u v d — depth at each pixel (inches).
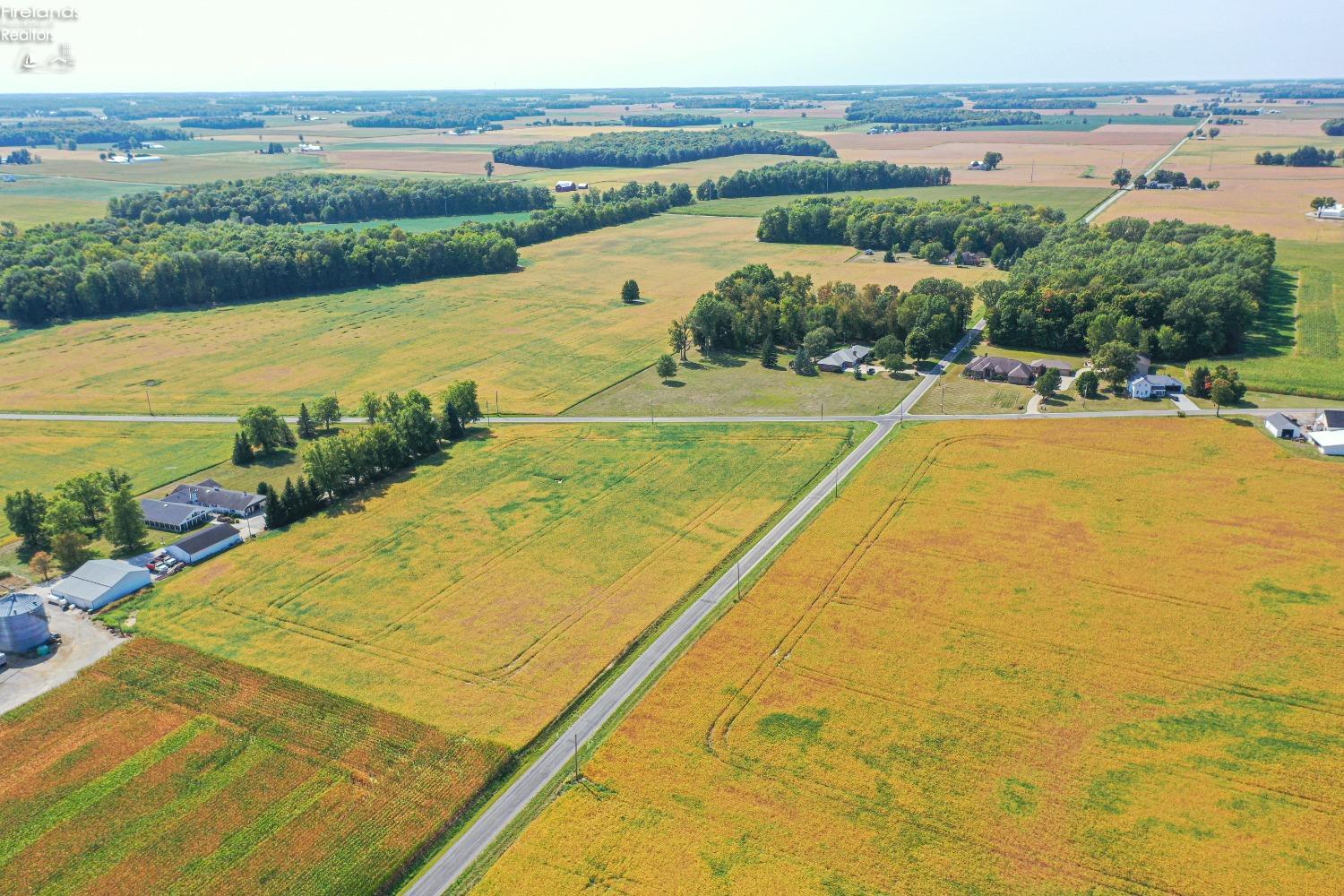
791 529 4726.9
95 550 4744.1
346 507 5123.0
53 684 3627.0
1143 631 3722.9
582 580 4303.6
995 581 4133.9
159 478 5551.2
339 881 2674.7
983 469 5315.0
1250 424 5831.7
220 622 4037.9
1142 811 2827.3
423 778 3058.6
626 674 3612.2
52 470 5654.5
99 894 2659.9
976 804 2876.5
